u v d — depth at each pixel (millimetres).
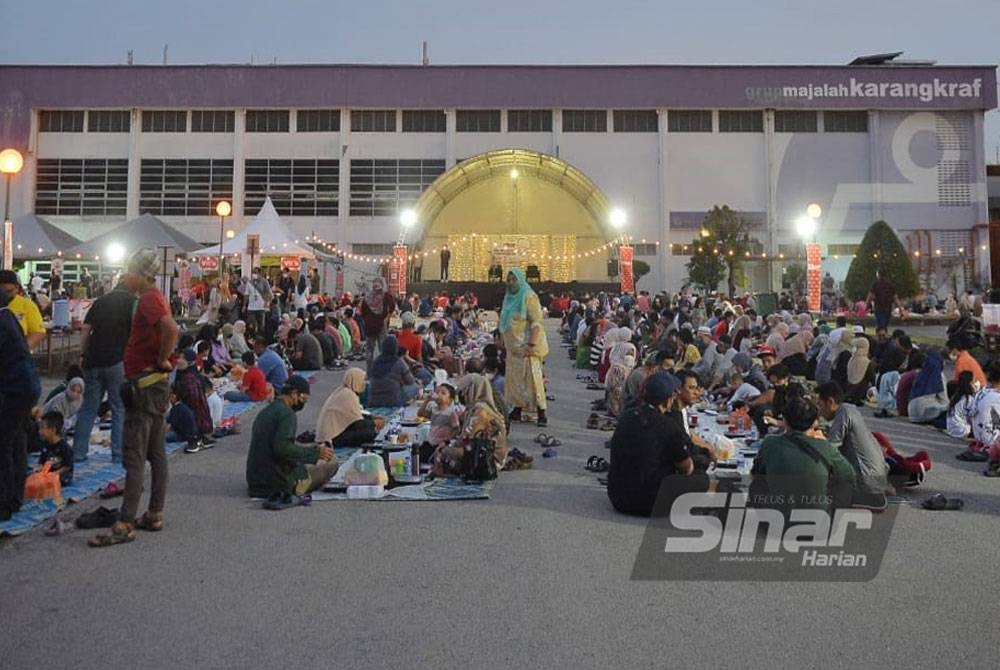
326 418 8516
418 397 11836
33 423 7762
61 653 3672
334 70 45312
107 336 7801
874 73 45125
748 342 15523
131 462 5496
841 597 4426
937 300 36344
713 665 3545
